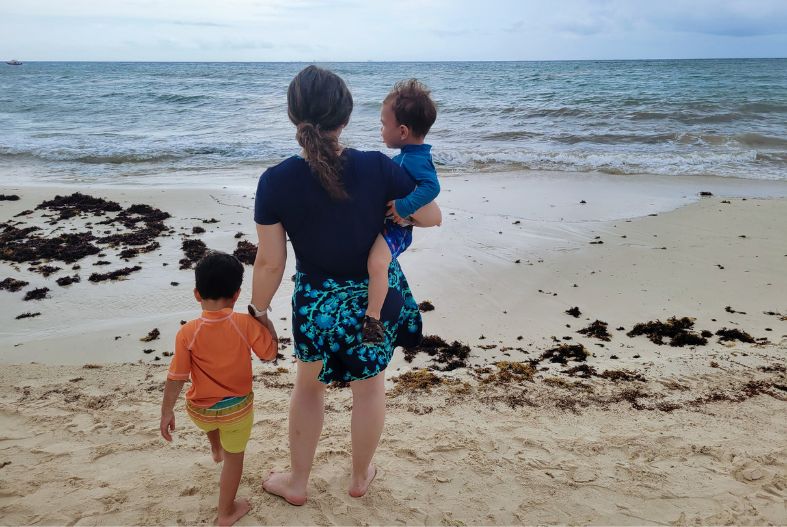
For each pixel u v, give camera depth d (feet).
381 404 8.48
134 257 23.76
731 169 42.91
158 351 16.35
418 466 10.04
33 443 10.72
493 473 9.85
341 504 8.91
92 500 8.90
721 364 15.11
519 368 15.14
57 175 41.75
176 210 30.76
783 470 9.88
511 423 11.85
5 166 44.70
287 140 58.44
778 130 58.34
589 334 17.78
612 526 8.54
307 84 6.71
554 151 50.57
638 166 44.24
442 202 33.30
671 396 13.23
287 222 7.03
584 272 22.66
